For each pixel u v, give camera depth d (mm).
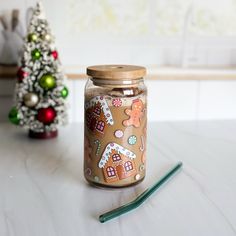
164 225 401
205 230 393
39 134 697
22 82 683
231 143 681
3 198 459
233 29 887
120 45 865
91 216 418
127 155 474
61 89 692
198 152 631
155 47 876
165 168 559
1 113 825
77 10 832
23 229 394
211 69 879
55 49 700
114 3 842
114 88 463
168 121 848
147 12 856
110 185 479
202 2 863
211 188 491
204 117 886
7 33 792
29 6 793
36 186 495
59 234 385
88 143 482
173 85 860
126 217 415
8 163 576
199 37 881
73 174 536
